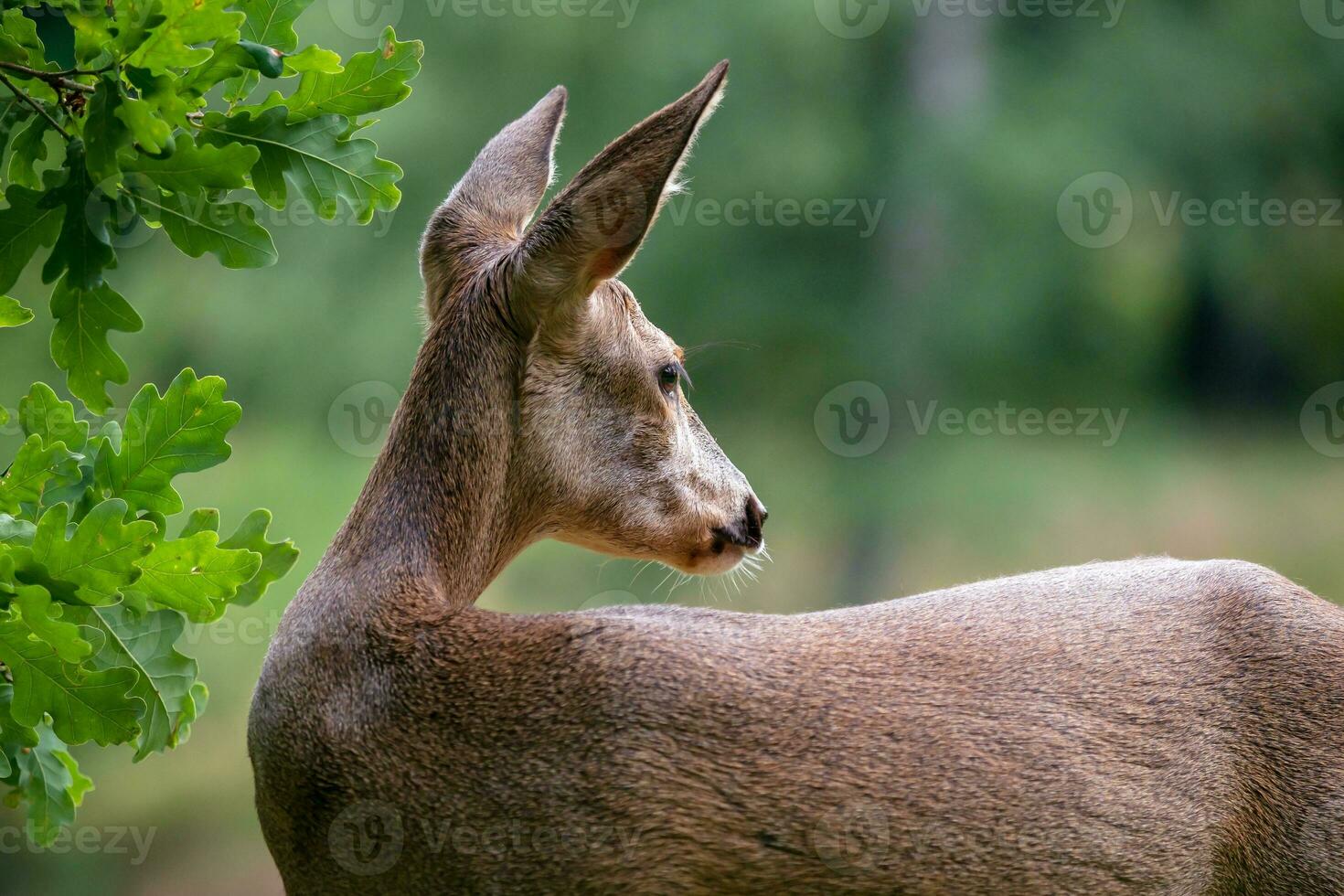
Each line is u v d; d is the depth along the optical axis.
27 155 5.46
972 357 29.50
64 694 5.08
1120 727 5.43
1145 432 34.00
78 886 19.52
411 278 27.30
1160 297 35.56
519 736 5.19
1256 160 35.31
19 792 6.22
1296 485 35.09
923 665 5.42
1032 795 5.21
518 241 6.60
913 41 29.22
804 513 28.33
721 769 5.06
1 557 5.02
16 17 5.35
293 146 5.57
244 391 27.45
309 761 5.39
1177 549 30.81
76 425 5.66
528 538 6.61
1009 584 5.95
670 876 5.05
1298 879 5.46
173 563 5.33
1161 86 32.03
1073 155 29.34
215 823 20.66
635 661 5.23
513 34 27.27
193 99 5.47
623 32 27.75
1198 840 5.46
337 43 25.69
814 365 28.97
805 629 5.50
